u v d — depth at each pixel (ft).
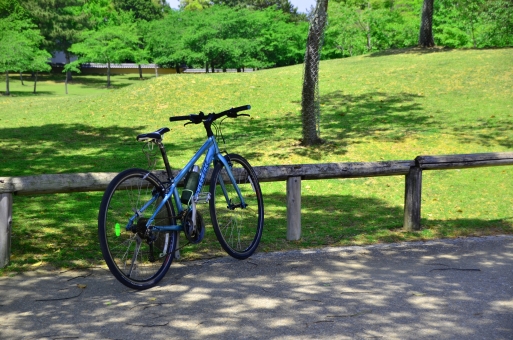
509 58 77.25
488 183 34.81
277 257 17.85
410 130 50.26
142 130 54.75
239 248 18.94
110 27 166.50
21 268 16.25
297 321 12.64
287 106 62.18
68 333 11.91
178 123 57.00
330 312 13.17
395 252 18.61
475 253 18.58
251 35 138.00
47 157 42.65
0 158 42.09
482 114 55.11
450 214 27.50
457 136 47.73
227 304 13.65
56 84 170.91
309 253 18.37
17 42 124.88
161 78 73.05
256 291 14.60
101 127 56.54
